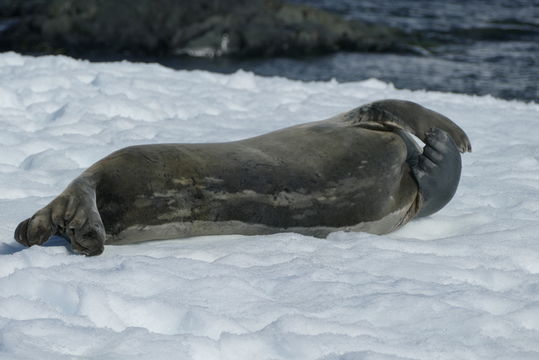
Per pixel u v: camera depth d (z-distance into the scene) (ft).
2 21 166.91
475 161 47.98
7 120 51.62
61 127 50.60
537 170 45.96
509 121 59.82
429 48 160.35
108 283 26.27
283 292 26.63
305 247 31.19
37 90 60.70
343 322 24.56
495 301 26.27
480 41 167.22
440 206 36.45
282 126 54.08
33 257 28.07
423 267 29.32
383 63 147.74
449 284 27.86
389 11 199.72
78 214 28.71
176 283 26.61
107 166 30.50
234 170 31.86
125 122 52.60
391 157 34.60
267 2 173.17
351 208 33.37
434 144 35.22
